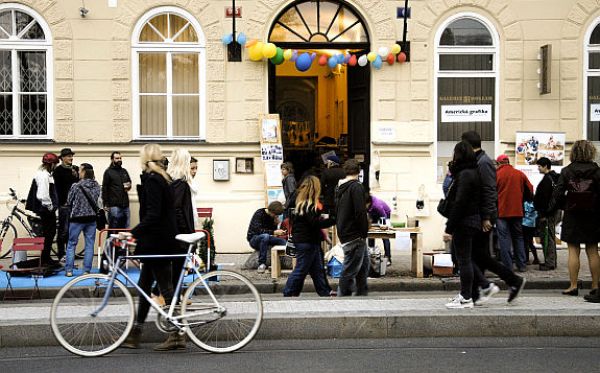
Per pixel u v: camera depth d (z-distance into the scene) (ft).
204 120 49.88
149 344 26.68
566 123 50.60
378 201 42.78
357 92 51.55
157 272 25.17
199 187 49.62
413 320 27.45
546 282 39.09
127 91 49.26
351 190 33.06
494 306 29.22
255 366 23.39
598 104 50.83
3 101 49.14
